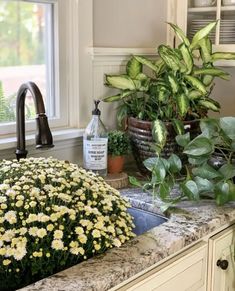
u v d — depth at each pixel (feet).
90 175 4.30
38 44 5.73
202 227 4.23
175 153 5.59
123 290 3.41
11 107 5.51
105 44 6.17
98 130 5.63
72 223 3.54
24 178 3.83
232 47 6.31
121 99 6.15
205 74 5.87
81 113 6.00
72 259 3.50
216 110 5.99
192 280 4.23
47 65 5.84
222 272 4.69
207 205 4.81
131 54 6.47
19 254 3.27
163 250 3.73
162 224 4.29
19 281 3.42
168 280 3.87
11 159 5.24
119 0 6.28
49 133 4.32
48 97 5.90
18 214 3.47
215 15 6.42
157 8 6.89
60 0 5.70
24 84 4.66
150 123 5.56
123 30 6.40
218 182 4.73
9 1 5.32
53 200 3.64
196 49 6.27
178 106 5.42
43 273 3.41
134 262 3.48
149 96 5.93
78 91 5.94
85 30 5.87
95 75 6.09
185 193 4.72
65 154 5.85
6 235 3.34
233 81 7.20
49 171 4.01
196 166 5.23
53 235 3.41
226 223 4.58
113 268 3.37
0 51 5.32
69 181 3.96
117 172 5.78
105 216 3.81
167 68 5.81
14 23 5.42
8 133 5.37
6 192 3.61
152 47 6.89
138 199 4.97
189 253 4.11
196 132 5.76
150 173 5.81
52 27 5.74
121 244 3.79
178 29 5.91
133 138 5.82
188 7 6.68
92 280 3.20
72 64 5.90
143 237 3.96
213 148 4.74
